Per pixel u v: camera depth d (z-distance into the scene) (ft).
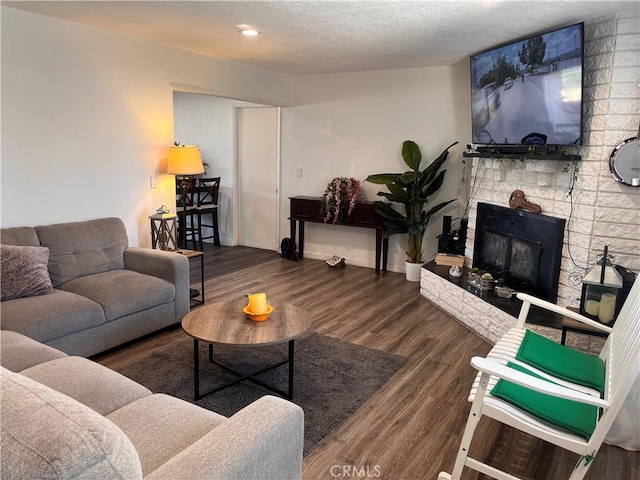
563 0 8.74
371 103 17.83
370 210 17.31
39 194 11.03
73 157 11.66
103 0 9.55
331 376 9.26
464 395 8.64
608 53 9.52
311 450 6.93
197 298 13.87
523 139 11.41
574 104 9.81
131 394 5.83
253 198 21.70
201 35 12.38
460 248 15.35
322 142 19.17
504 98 11.91
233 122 21.35
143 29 11.82
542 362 6.91
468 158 15.38
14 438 2.83
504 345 7.43
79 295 9.74
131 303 10.04
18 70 10.33
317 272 17.67
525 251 11.50
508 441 7.30
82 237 11.21
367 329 11.91
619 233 9.74
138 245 13.66
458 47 13.10
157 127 13.76
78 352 9.12
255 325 8.22
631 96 9.34
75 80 11.46
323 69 17.46
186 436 4.93
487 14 9.82
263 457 4.23
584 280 8.33
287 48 13.78
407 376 9.35
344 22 10.75
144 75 13.15
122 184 12.98
